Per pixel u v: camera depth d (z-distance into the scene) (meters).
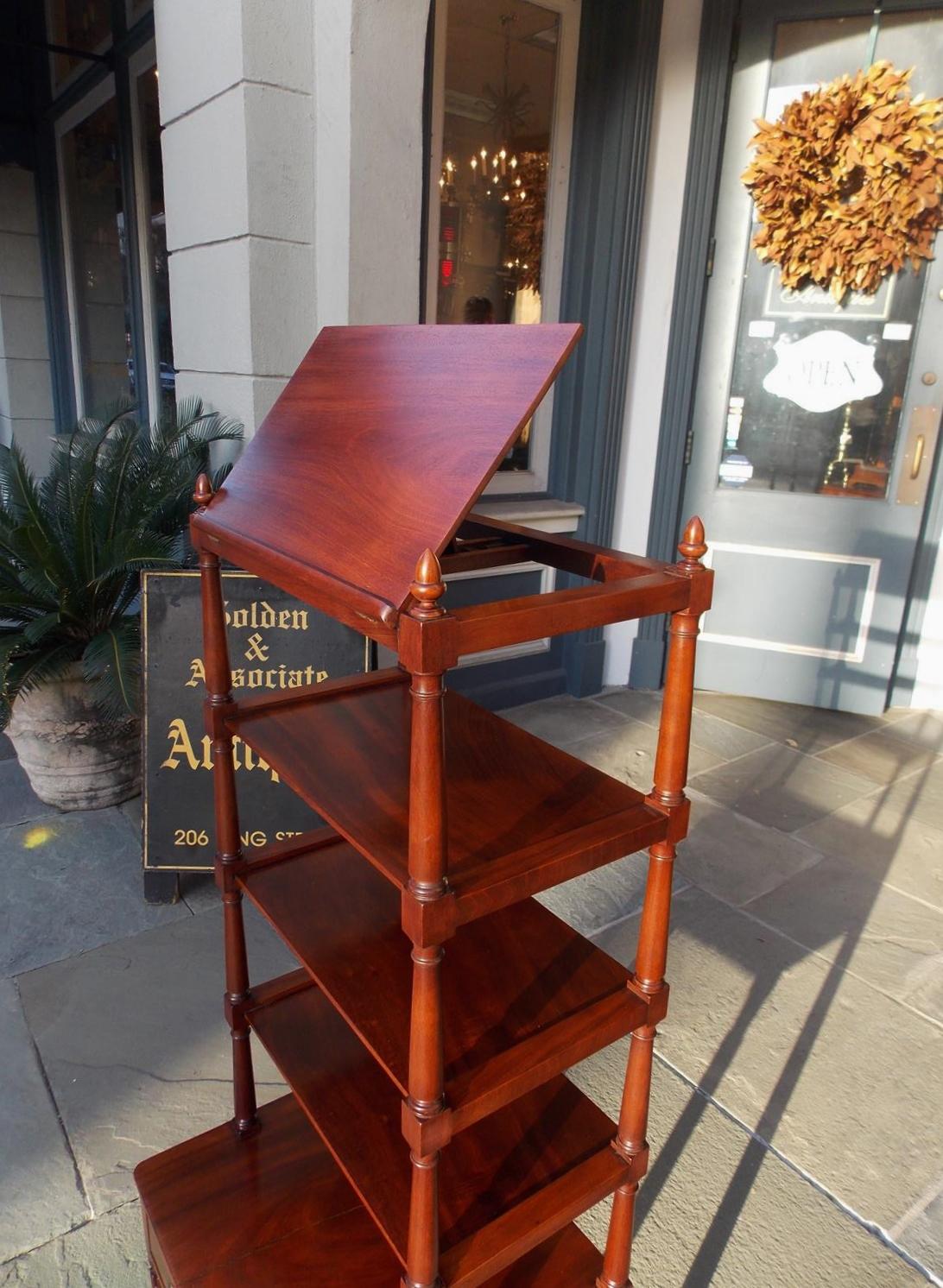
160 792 2.00
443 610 0.70
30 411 4.94
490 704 3.28
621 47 2.85
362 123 2.03
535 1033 0.93
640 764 2.89
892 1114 1.59
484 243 3.00
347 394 1.04
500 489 3.25
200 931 2.00
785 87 2.97
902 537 3.19
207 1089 1.57
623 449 3.33
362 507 0.86
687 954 2.01
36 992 1.79
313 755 1.04
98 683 2.01
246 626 1.98
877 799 2.77
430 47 2.65
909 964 2.00
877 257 2.94
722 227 3.12
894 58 2.86
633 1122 1.04
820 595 3.35
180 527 2.30
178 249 2.43
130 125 3.56
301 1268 1.11
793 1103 1.61
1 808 2.46
